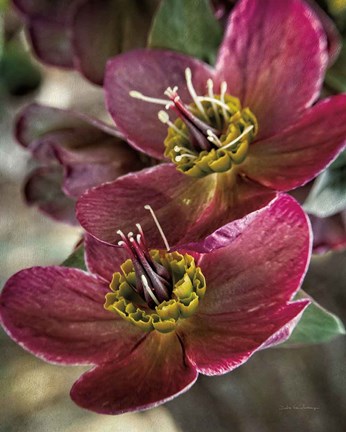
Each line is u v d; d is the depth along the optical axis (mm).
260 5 328
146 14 375
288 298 311
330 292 439
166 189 327
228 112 330
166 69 341
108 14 376
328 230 361
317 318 328
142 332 323
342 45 365
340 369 431
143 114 339
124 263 321
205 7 349
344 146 312
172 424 444
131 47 376
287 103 327
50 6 382
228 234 304
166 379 312
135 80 341
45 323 322
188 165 326
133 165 355
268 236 315
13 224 504
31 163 501
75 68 383
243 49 334
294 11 324
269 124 328
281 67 328
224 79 338
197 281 316
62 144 355
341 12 366
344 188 350
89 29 375
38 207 378
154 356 318
